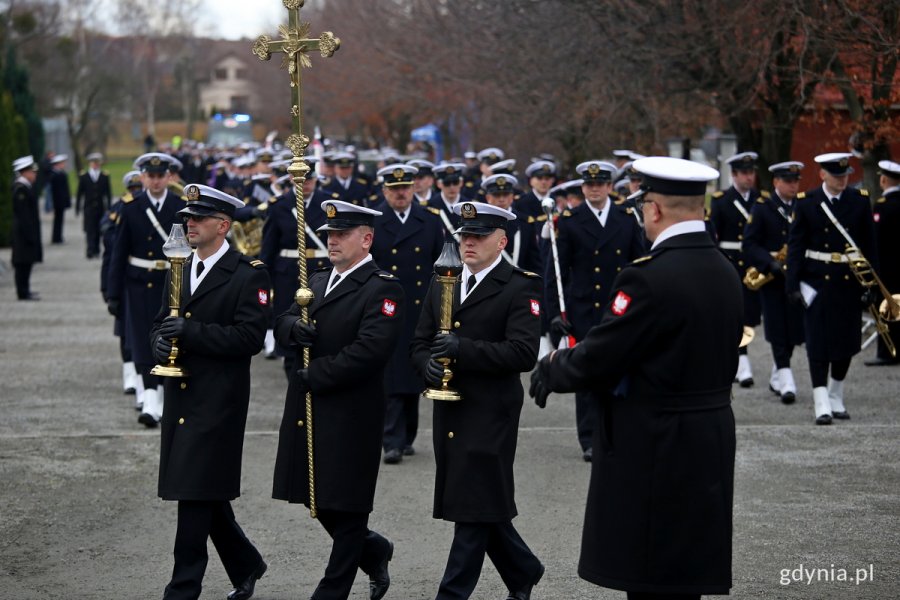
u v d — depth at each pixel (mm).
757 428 28531
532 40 53812
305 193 33750
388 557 17812
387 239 27781
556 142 59344
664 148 52000
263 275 18031
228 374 17531
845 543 20000
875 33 38969
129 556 19781
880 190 46219
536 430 29094
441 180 31703
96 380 35938
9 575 18797
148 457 26219
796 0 39188
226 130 162000
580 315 27172
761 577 18391
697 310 13578
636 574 13680
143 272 29391
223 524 17656
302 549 20219
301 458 17359
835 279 28891
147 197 29641
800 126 58469
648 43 46406
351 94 92812
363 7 83000
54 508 22391
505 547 17094
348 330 17438
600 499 14023
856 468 24797
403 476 24828
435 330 18047
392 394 26109
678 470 13586
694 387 13680
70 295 57656
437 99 68688
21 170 55438
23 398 33156
